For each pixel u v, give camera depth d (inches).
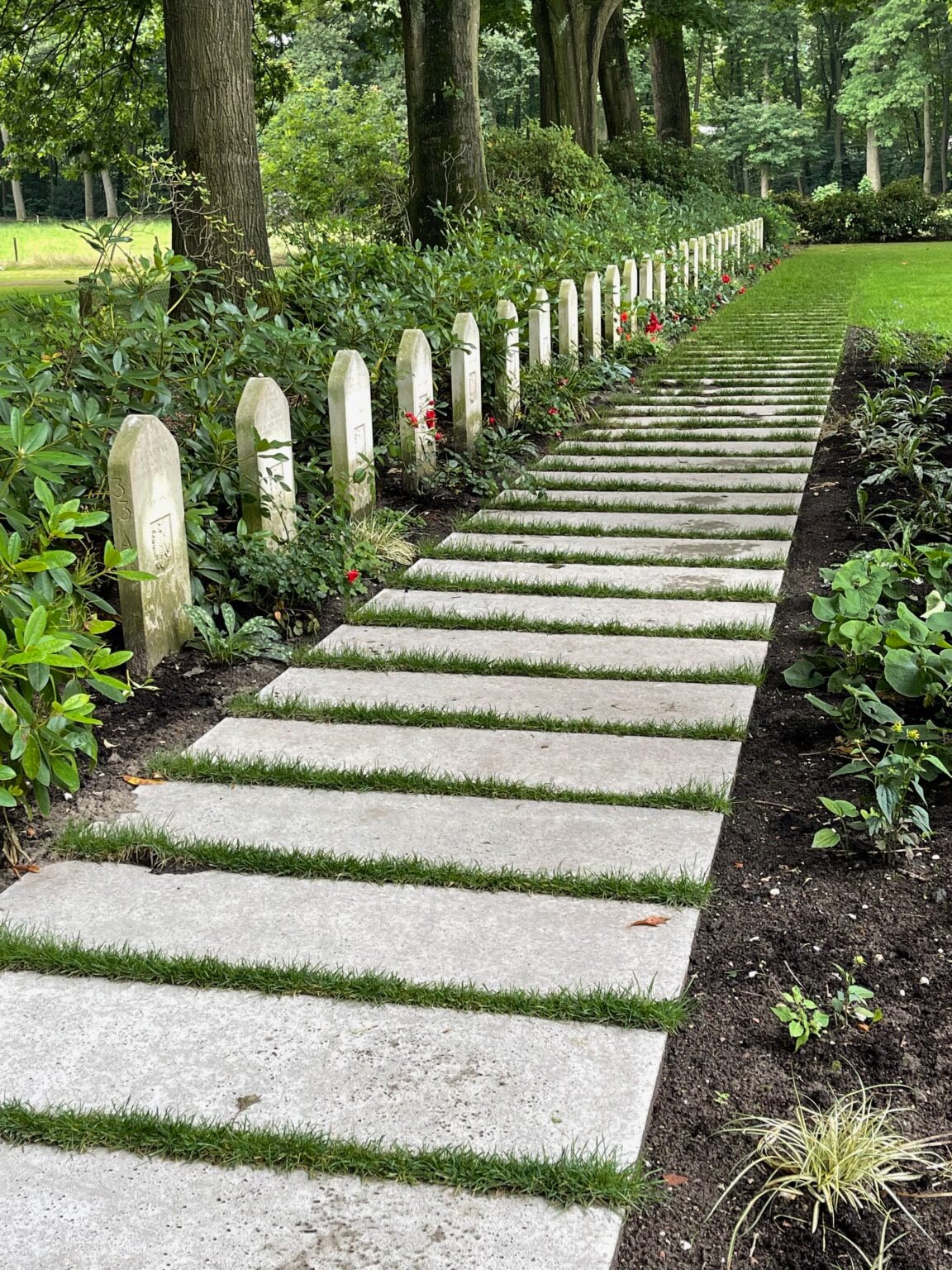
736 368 514.6
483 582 229.9
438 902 121.8
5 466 175.2
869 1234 82.4
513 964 110.4
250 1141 87.8
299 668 191.2
